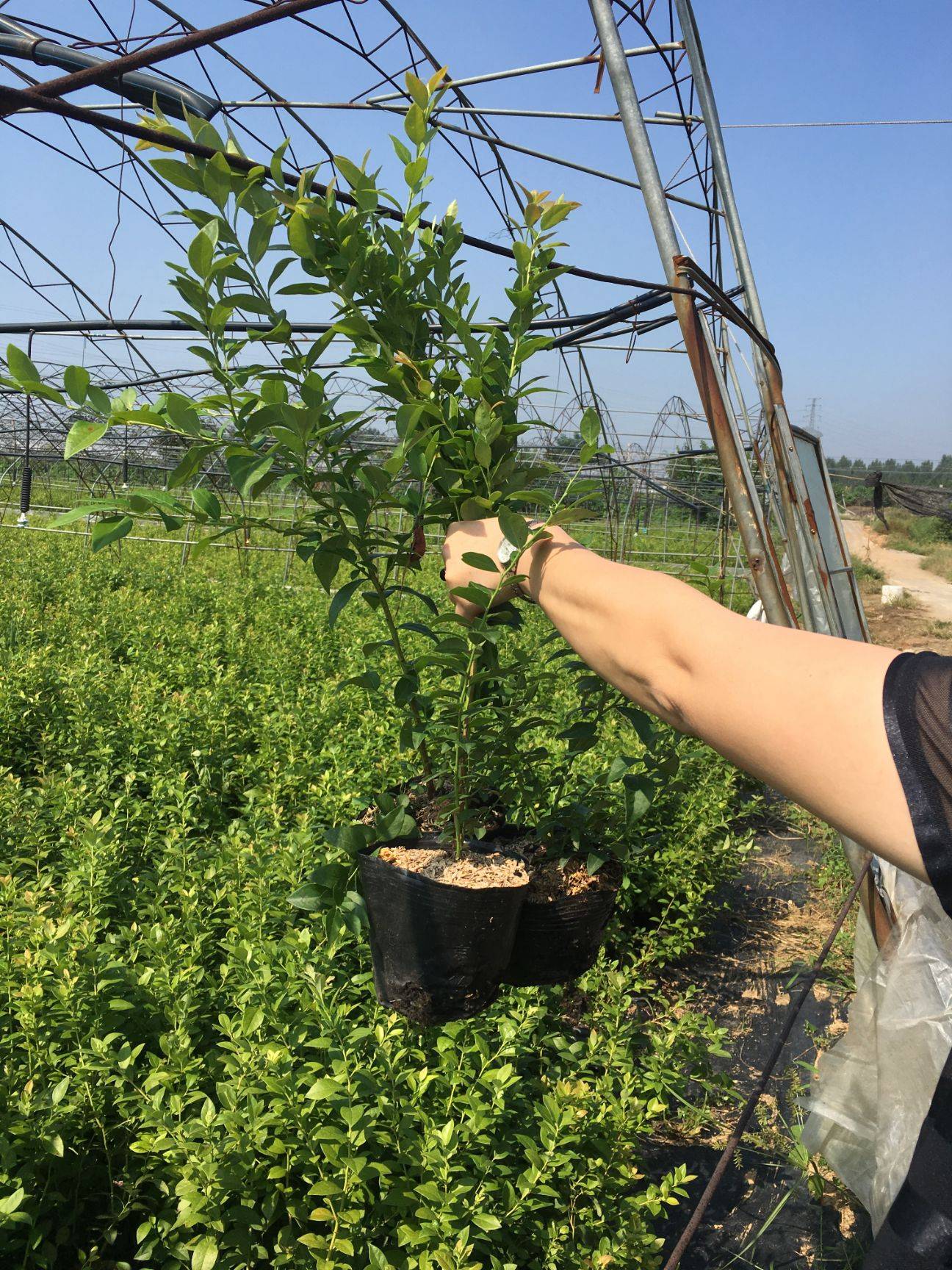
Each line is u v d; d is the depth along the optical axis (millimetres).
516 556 1110
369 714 5449
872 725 668
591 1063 3000
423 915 1362
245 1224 2033
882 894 2434
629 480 14227
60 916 2889
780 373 2572
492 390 1426
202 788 4633
